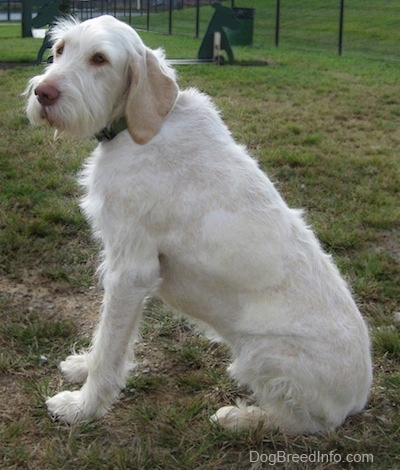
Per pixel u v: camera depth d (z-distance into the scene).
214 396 1.82
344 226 2.69
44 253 2.38
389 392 1.83
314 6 13.60
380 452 1.64
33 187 2.88
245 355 1.62
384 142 3.92
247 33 9.58
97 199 1.61
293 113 4.57
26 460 1.59
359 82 5.95
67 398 1.72
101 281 2.14
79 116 1.53
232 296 1.60
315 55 8.38
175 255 1.60
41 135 3.64
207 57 7.14
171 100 1.57
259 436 1.65
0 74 5.86
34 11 10.26
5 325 2.01
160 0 16.17
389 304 2.22
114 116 1.60
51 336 1.98
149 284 1.61
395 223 2.75
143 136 1.56
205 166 1.58
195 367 1.92
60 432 1.67
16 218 2.57
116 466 1.57
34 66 6.44
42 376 1.85
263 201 1.60
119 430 1.69
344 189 3.06
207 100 1.67
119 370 1.67
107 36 1.54
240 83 5.67
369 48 9.19
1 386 1.80
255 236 1.57
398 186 3.11
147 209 1.57
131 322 1.64
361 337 1.63
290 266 1.59
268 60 7.63
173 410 1.73
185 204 1.56
